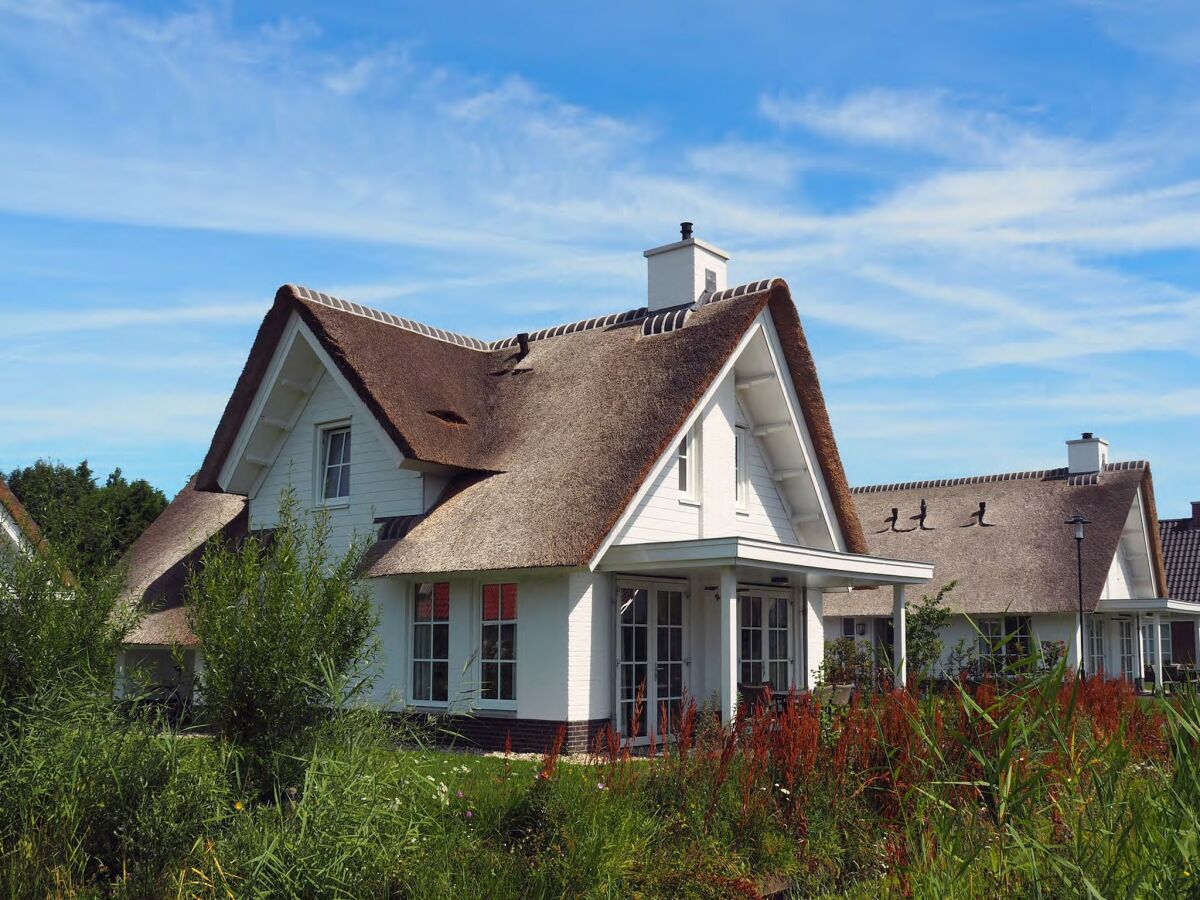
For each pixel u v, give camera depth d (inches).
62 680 311.6
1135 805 257.0
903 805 324.8
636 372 700.0
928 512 1366.9
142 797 265.0
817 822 335.3
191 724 312.2
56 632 323.3
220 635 301.9
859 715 375.9
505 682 621.3
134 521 1130.0
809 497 797.2
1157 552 1355.8
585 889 266.5
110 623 353.7
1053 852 247.9
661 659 666.2
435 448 681.0
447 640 652.1
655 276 802.2
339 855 238.2
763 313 724.0
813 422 771.4
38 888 234.4
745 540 569.3
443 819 287.4
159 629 677.9
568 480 627.2
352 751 273.4
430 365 759.7
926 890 249.6
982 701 354.0
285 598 308.0
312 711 302.5
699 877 280.1
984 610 1187.3
